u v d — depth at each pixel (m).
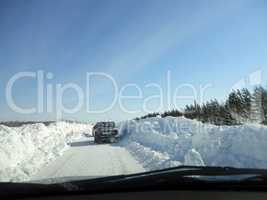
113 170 9.84
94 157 13.58
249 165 8.49
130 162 11.66
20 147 14.21
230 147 10.28
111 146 19.97
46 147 17.36
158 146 15.87
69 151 16.89
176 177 4.24
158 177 4.29
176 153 12.41
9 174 9.35
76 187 4.01
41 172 9.94
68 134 34.47
